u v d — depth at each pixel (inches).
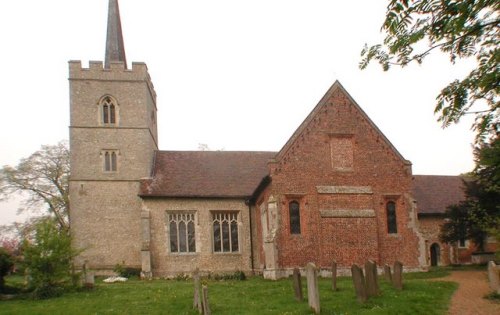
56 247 934.4
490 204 1249.4
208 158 1690.5
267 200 1320.1
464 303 731.4
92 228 1510.8
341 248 1232.8
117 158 1565.0
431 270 1314.0
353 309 681.6
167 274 1446.9
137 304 800.3
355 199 1275.8
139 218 1534.2
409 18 369.1
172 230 1483.8
